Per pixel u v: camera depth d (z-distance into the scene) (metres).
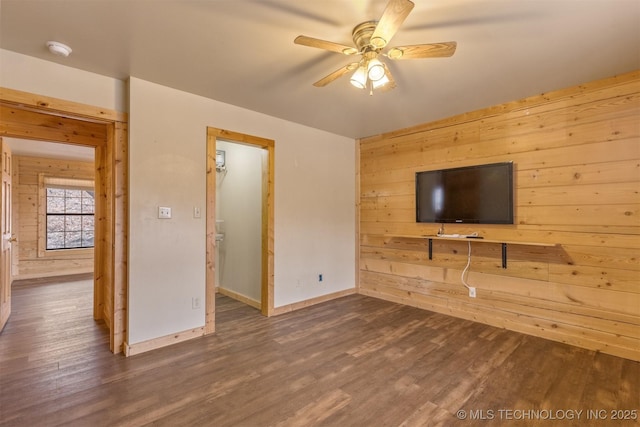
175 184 2.94
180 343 2.93
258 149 4.18
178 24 1.96
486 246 3.45
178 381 2.28
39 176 6.00
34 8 1.79
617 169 2.67
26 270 5.89
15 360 2.60
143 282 2.76
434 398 2.08
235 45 2.20
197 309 3.08
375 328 3.32
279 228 3.84
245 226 4.41
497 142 3.36
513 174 3.23
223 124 3.28
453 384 2.24
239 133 3.41
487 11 1.84
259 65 2.49
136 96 2.71
